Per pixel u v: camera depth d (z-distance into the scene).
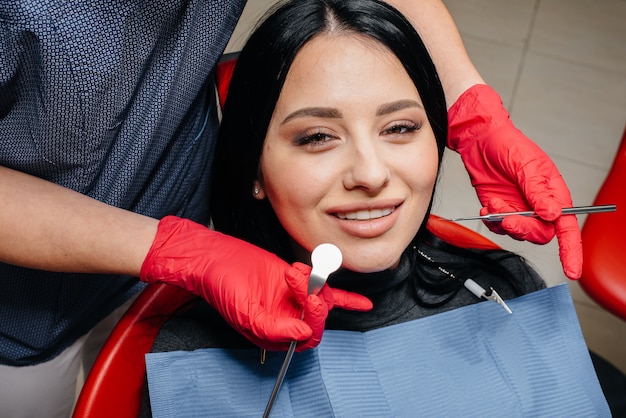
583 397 0.95
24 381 1.21
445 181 2.13
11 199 0.89
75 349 1.24
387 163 0.83
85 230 0.89
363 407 0.88
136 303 0.99
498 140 1.08
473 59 2.47
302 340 0.79
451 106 1.16
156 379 0.88
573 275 0.92
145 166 1.00
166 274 0.88
